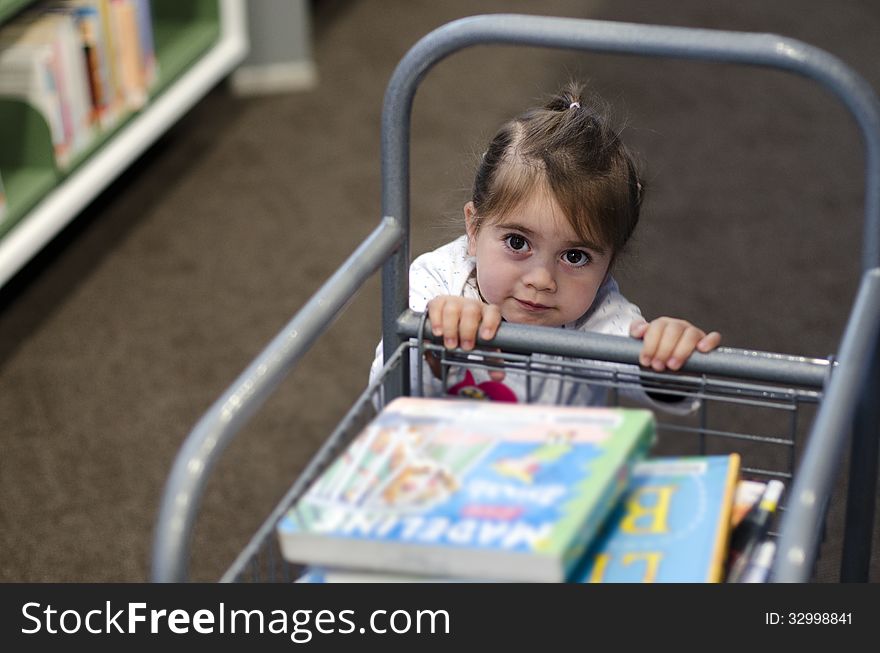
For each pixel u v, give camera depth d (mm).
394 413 982
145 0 2988
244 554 902
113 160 2850
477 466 889
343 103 3611
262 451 2248
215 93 3680
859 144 3293
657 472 957
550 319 1250
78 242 2941
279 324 2623
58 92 2623
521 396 1250
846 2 4113
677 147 3266
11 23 2650
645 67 3697
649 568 843
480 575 805
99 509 2119
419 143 3297
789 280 2721
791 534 771
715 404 2268
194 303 2703
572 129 1234
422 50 1071
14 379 2457
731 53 988
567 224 1196
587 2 4160
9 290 2758
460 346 1115
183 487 815
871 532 1144
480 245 1247
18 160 2631
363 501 855
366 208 3074
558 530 802
